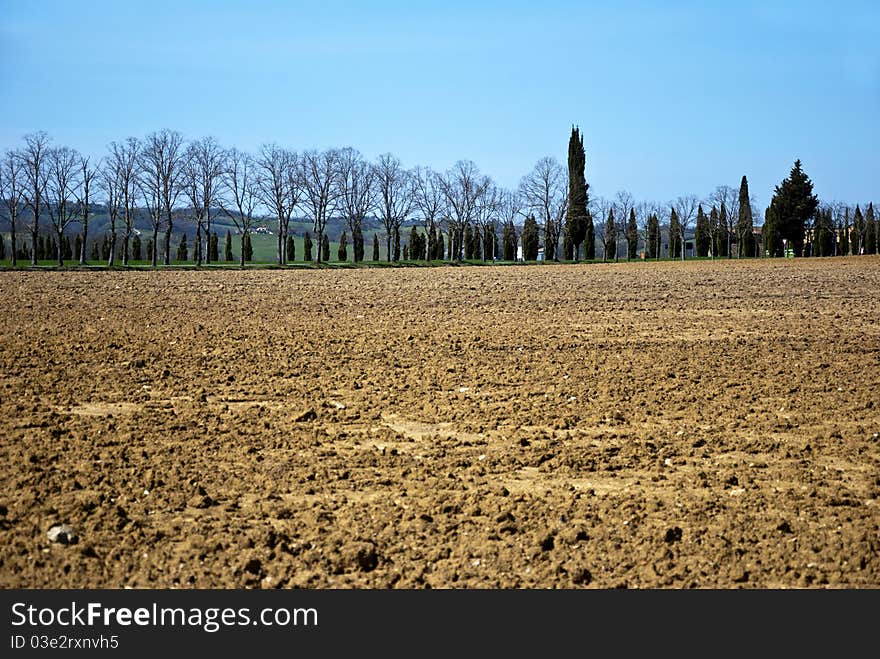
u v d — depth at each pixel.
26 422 12.73
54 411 13.57
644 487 10.33
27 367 17.31
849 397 15.14
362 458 11.31
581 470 10.99
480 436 12.69
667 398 15.14
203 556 8.27
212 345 20.66
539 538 8.58
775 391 15.69
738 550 8.42
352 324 25.53
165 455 11.34
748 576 7.99
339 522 9.12
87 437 12.09
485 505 9.59
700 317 27.88
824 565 8.15
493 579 7.97
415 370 17.89
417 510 9.45
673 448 11.91
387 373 17.53
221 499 9.79
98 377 16.52
